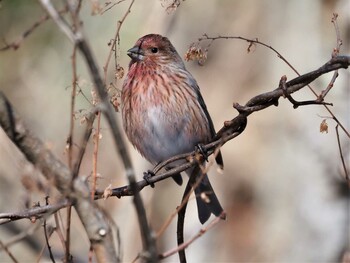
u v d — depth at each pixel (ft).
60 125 49.01
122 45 46.26
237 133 22.59
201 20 51.72
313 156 50.96
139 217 15.48
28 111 49.47
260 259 55.93
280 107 55.47
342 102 46.85
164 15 46.88
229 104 55.16
